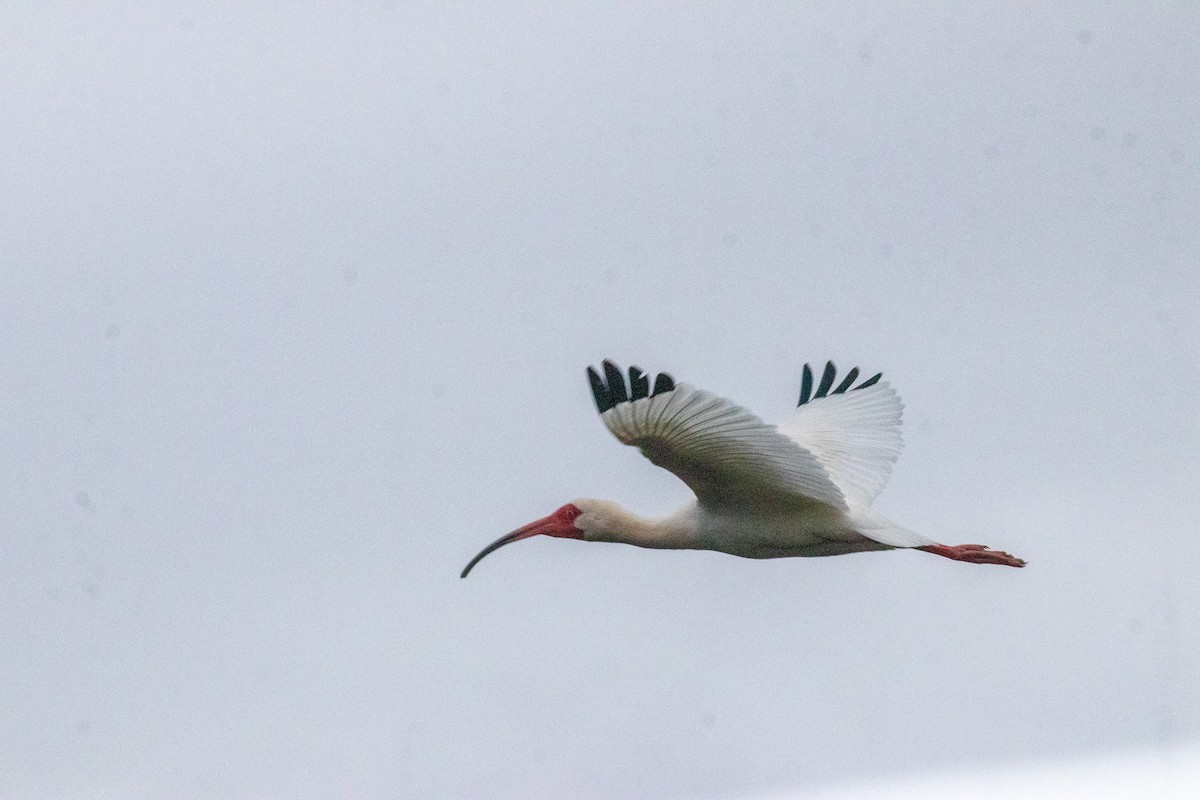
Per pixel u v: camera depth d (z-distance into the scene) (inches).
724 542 609.3
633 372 517.7
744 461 550.6
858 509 607.2
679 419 524.7
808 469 540.7
